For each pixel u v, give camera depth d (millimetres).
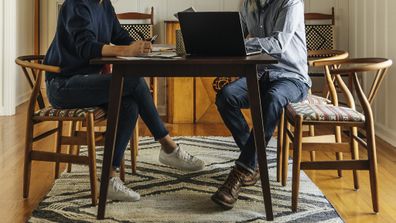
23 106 4703
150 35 4281
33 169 2459
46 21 5117
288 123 2143
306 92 2234
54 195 2012
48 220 1732
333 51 2650
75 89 1934
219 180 2262
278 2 2232
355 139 2053
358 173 2359
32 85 2170
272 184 2197
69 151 2398
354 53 4027
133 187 2143
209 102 4062
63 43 2010
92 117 1884
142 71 1687
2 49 4176
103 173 1745
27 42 4938
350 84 2400
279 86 2086
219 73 1676
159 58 1694
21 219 1763
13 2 4168
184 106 4062
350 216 1811
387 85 3203
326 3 4449
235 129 2236
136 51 1774
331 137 2275
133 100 2020
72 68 2006
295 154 1825
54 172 2396
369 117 1814
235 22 1674
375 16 3441
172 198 1992
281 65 2238
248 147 1899
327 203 1931
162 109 4582
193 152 2871
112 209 1849
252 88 1685
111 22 2248
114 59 1660
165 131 2275
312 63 2256
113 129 1730
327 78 2232
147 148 2955
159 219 1745
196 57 1719
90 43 1831
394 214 1829
